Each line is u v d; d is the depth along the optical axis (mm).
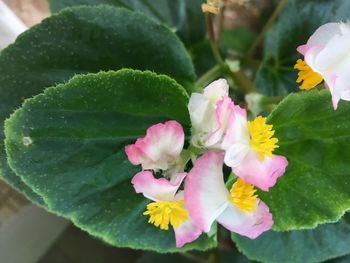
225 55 175
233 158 106
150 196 105
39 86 122
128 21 124
